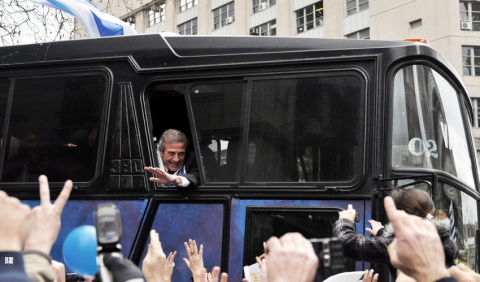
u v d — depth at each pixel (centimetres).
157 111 516
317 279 370
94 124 460
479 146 2364
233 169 422
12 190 468
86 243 362
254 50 436
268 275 147
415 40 446
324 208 394
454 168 440
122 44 467
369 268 375
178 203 425
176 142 443
